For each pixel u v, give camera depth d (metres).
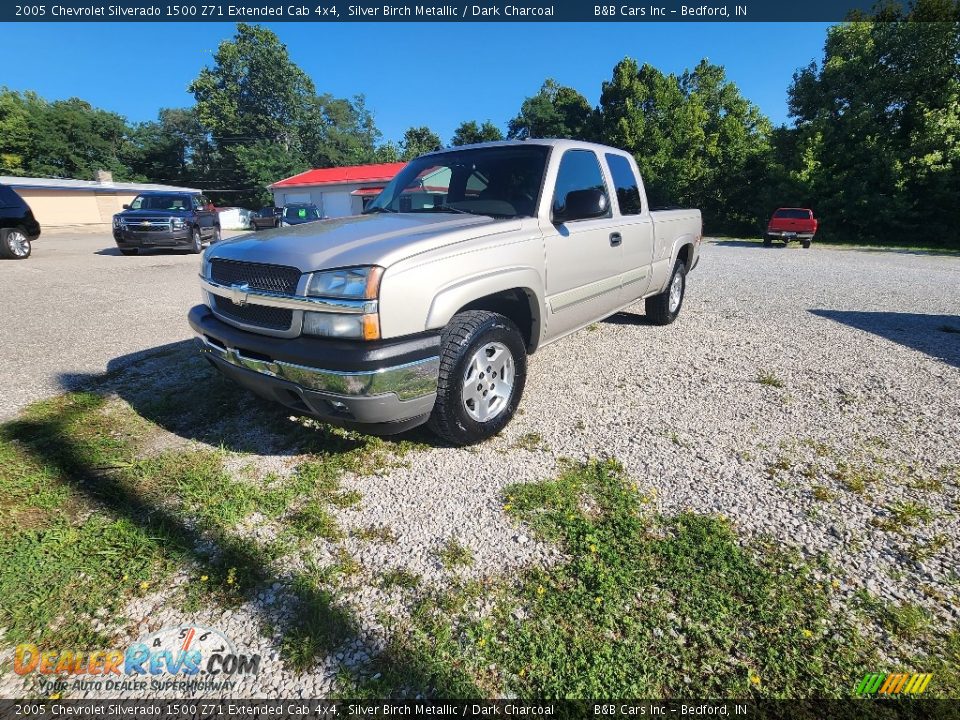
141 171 55.53
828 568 2.18
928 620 1.93
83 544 2.32
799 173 24.52
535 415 3.65
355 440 3.27
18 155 43.72
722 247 20.34
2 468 2.92
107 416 3.64
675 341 5.46
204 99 54.78
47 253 15.55
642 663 1.77
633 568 2.18
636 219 4.68
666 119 29.44
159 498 2.67
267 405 3.76
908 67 23.70
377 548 2.31
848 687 1.68
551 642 1.84
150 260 13.50
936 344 5.41
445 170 4.07
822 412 3.71
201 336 3.20
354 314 2.51
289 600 2.04
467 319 2.95
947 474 2.91
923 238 22.88
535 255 3.36
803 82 26.52
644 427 3.47
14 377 4.42
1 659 1.80
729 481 2.83
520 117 48.19
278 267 2.73
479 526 2.46
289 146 59.03
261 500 2.65
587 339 5.53
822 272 11.59
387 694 1.68
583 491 2.73
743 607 1.99
